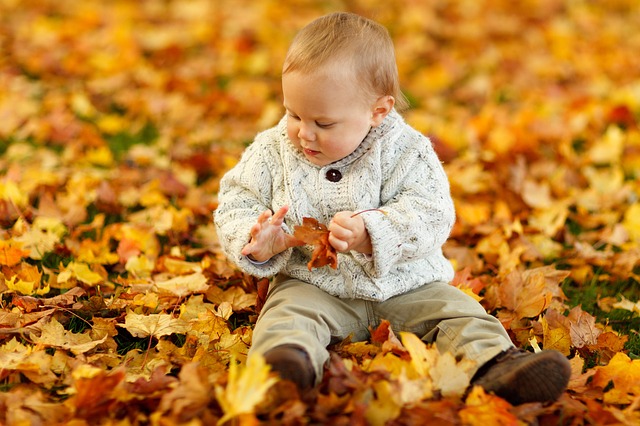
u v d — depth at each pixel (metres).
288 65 2.25
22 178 3.70
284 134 2.48
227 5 7.14
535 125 4.62
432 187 2.38
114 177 3.84
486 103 5.21
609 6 7.65
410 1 7.35
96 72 5.45
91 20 6.42
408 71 5.79
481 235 3.41
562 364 1.98
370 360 2.15
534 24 6.93
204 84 5.34
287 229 2.41
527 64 5.99
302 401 1.94
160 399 2.00
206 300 2.79
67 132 4.36
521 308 2.69
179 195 3.73
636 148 4.34
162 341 2.37
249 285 2.83
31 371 2.15
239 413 1.78
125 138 4.43
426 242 2.30
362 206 2.36
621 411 2.07
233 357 2.25
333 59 2.20
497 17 7.08
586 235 3.42
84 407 1.94
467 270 2.92
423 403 1.93
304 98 2.20
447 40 6.55
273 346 2.04
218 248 3.18
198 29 6.31
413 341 2.10
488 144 4.38
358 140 2.31
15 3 6.84
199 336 2.42
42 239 3.06
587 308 2.86
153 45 5.96
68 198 3.47
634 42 6.65
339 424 1.83
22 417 1.94
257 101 4.93
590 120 4.75
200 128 4.57
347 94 2.21
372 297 2.36
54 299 2.58
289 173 2.42
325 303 2.34
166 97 4.96
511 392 2.02
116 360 2.30
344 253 2.40
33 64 5.37
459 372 2.05
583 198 3.77
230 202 2.49
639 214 3.52
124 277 2.99
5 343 2.36
